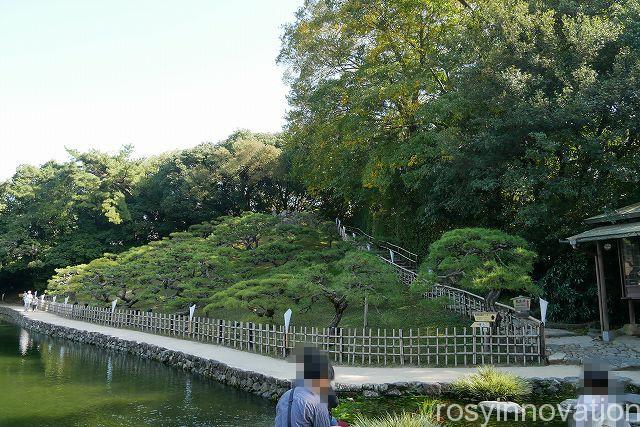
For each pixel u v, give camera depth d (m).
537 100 14.44
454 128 16.72
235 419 9.33
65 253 38.72
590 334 14.33
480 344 11.98
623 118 14.02
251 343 15.70
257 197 39.38
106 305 26.97
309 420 3.48
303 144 26.84
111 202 38.84
